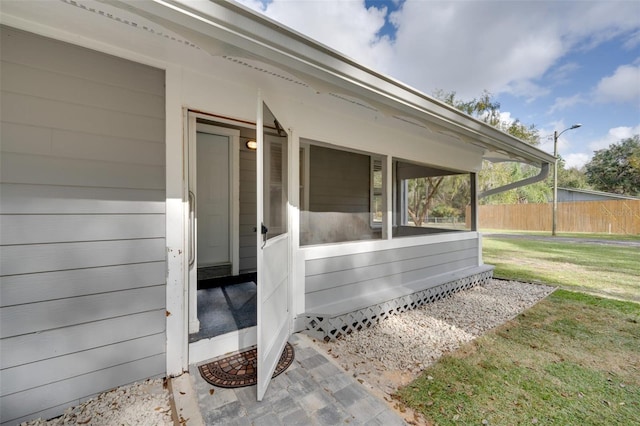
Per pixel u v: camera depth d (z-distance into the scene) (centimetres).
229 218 380
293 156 265
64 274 163
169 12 116
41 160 156
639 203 1344
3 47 146
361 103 295
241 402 172
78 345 167
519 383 205
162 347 194
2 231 148
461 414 172
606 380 211
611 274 578
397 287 375
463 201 504
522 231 1625
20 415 152
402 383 203
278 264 219
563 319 334
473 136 313
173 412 161
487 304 389
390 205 365
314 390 187
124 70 180
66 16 147
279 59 151
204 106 212
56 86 159
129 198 182
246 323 248
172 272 197
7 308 149
